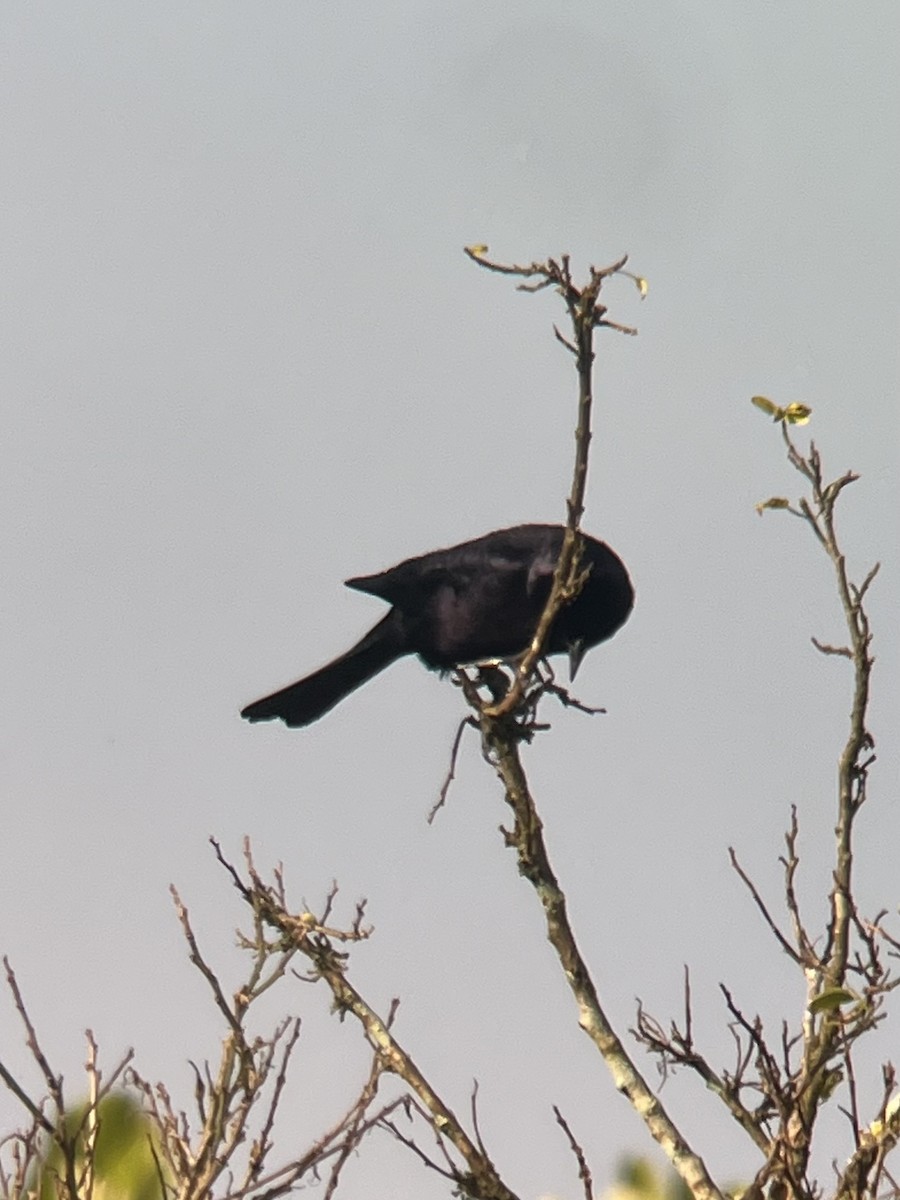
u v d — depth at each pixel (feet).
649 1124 37.22
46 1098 36.37
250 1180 35.32
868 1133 35.19
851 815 38.58
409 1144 36.81
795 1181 35.22
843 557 39.60
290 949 39.01
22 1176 34.91
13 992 35.09
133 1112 36.42
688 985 37.99
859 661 38.93
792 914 38.29
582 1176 35.17
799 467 40.16
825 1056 36.58
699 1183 36.42
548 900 39.68
